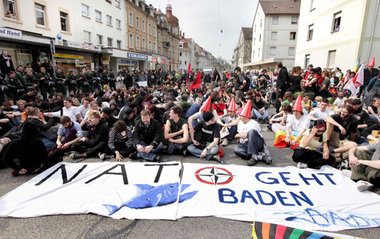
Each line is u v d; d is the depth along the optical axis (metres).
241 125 4.57
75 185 3.34
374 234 2.40
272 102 11.70
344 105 4.62
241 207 2.83
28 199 2.97
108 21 22.50
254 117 7.73
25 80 8.89
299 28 19.50
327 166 3.95
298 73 7.68
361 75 7.76
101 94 8.64
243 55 50.47
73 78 12.02
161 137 4.62
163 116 5.90
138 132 4.45
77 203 2.89
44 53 13.89
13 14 12.29
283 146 5.29
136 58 25.66
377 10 11.62
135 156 4.38
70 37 17.05
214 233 2.43
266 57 34.44
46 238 2.34
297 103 4.98
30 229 2.47
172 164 4.08
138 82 17.77
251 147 4.16
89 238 2.35
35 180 3.50
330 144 4.77
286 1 35.34
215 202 2.93
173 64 47.97
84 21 18.62
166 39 42.25
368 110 6.28
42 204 2.88
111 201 2.93
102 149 4.64
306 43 18.33
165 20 41.09
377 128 4.71
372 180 3.34
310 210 2.76
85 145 4.74
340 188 3.28
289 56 33.94
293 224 2.51
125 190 3.20
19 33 10.91
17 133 4.85
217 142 4.43
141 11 29.52
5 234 2.39
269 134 6.55
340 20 13.95
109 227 2.51
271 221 2.57
